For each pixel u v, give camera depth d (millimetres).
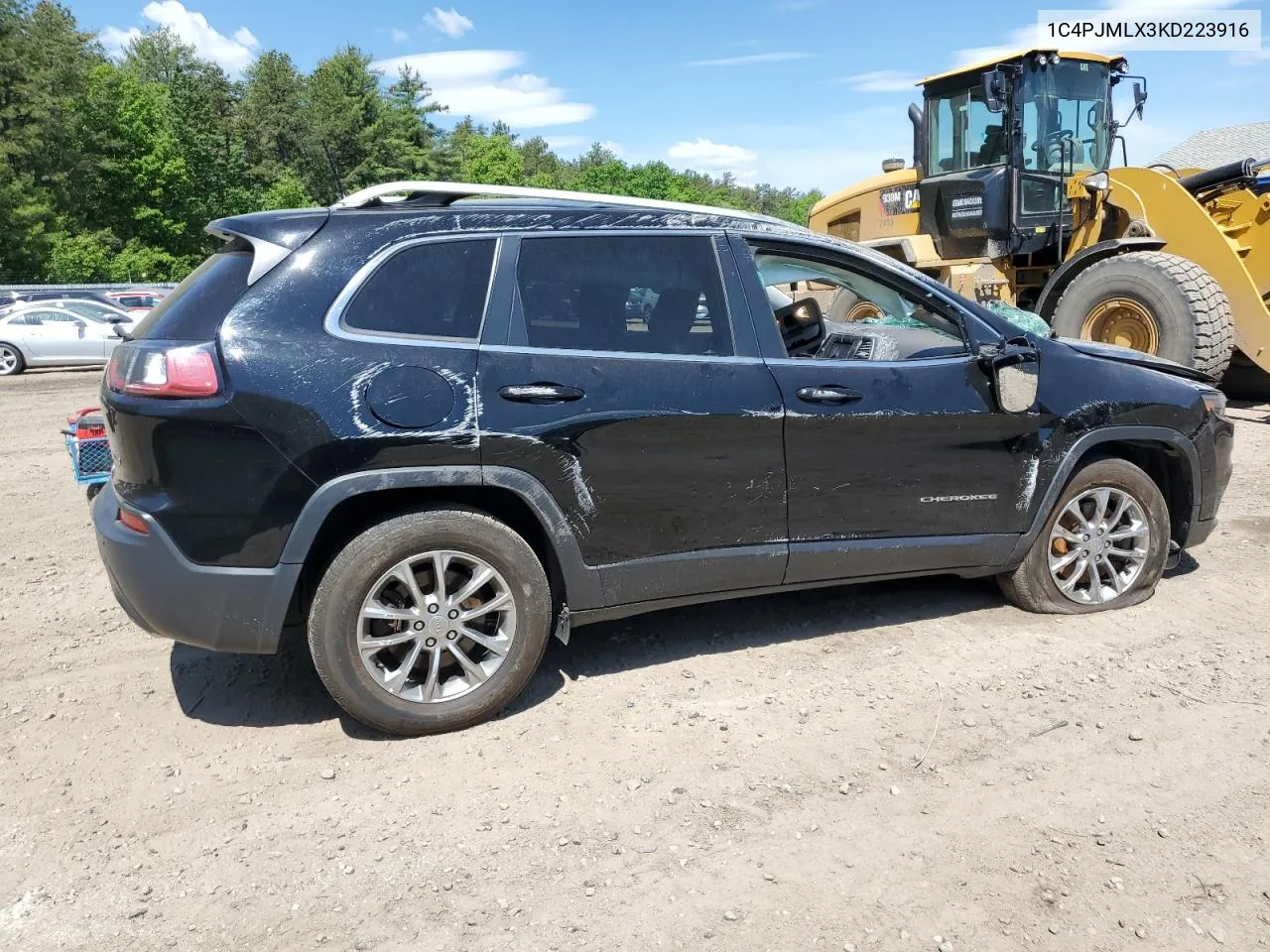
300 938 2418
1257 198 9484
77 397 13977
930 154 10680
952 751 3262
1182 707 3545
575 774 3143
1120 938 2387
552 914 2494
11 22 43312
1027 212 9914
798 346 4516
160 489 3109
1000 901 2521
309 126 69312
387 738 3398
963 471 4016
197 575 3123
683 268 3676
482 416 3252
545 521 3379
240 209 57562
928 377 3922
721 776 3121
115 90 50188
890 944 2373
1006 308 5738
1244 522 5883
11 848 2779
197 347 3088
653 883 2613
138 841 2811
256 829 2865
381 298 3266
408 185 3469
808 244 3932
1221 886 2574
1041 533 4262
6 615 4602
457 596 3342
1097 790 3023
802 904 2520
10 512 6715
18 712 3594
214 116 67438
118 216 50875
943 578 4957
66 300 18969
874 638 4199
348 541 3242
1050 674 3816
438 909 2518
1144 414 4309
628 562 3555
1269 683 3725
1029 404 3982
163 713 3590
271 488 3084
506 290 3400
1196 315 8391
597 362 3447
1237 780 3070
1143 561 4480
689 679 3824
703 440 3559
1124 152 10039
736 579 3748
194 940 2412
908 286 4098
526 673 3465
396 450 3156
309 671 3934
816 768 3168
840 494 3820
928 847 2752
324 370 3123
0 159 41125
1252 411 9719
